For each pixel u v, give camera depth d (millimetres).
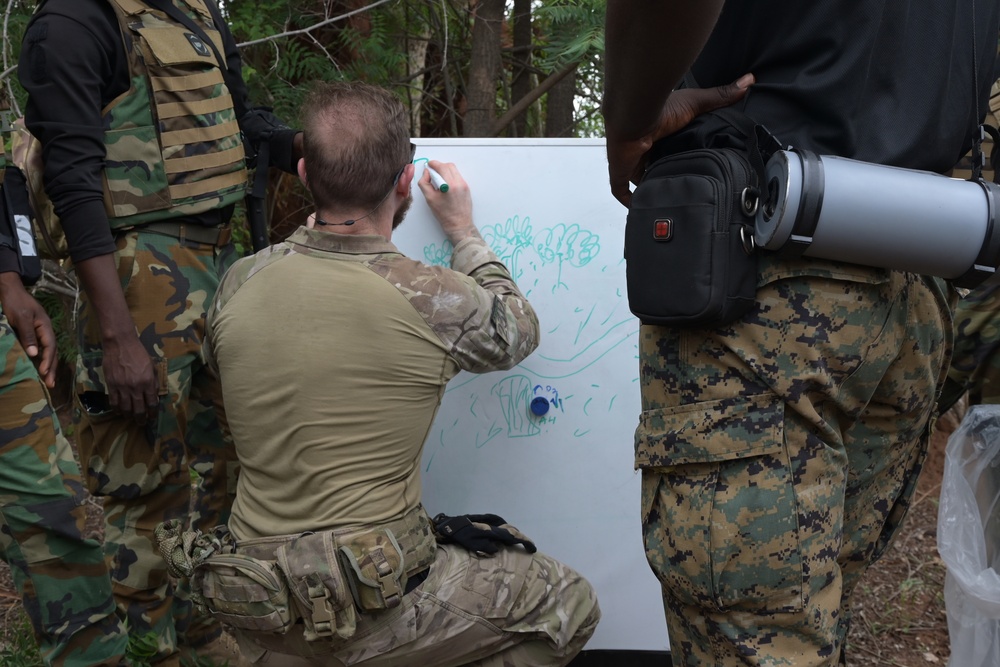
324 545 1393
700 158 1210
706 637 1295
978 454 1633
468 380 1955
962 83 1243
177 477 1814
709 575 1234
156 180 1716
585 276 1938
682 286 1191
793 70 1234
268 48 2924
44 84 1606
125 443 1759
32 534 1582
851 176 1106
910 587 2502
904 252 1129
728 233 1177
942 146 1233
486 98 2863
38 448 1578
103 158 1660
